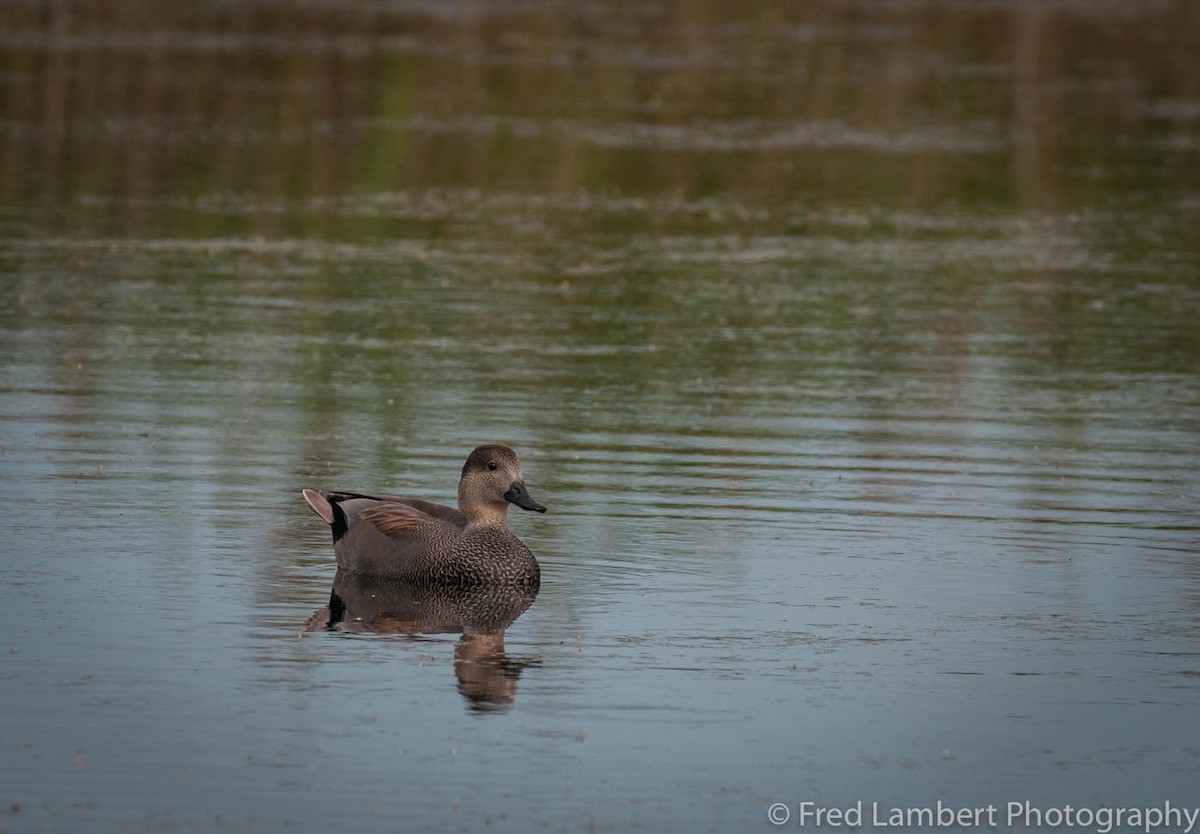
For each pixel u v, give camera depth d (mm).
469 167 32875
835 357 21453
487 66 42156
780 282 25562
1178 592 12828
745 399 19234
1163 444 17688
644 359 21000
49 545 13344
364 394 18859
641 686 10750
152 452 16234
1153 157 35531
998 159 34938
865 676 10992
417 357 20688
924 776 9570
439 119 36688
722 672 11008
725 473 16156
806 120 38062
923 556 13688
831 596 12633
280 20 47062
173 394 18531
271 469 15828
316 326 22047
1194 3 55312
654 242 27969
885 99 40500
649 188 31938
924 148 35781
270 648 11266
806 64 44281
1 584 12320
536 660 11172
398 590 12898
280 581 12820
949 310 24172
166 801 8961
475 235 27984
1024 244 28578
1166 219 30562
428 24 47500
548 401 18844
